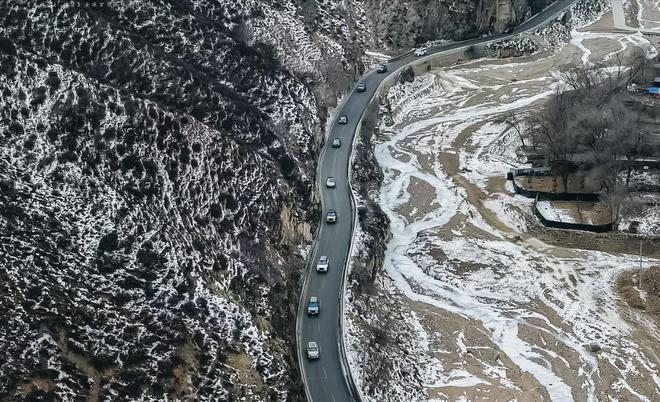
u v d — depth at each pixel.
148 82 61.81
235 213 56.00
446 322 59.16
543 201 74.12
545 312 59.88
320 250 61.12
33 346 37.94
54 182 49.19
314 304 53.62
